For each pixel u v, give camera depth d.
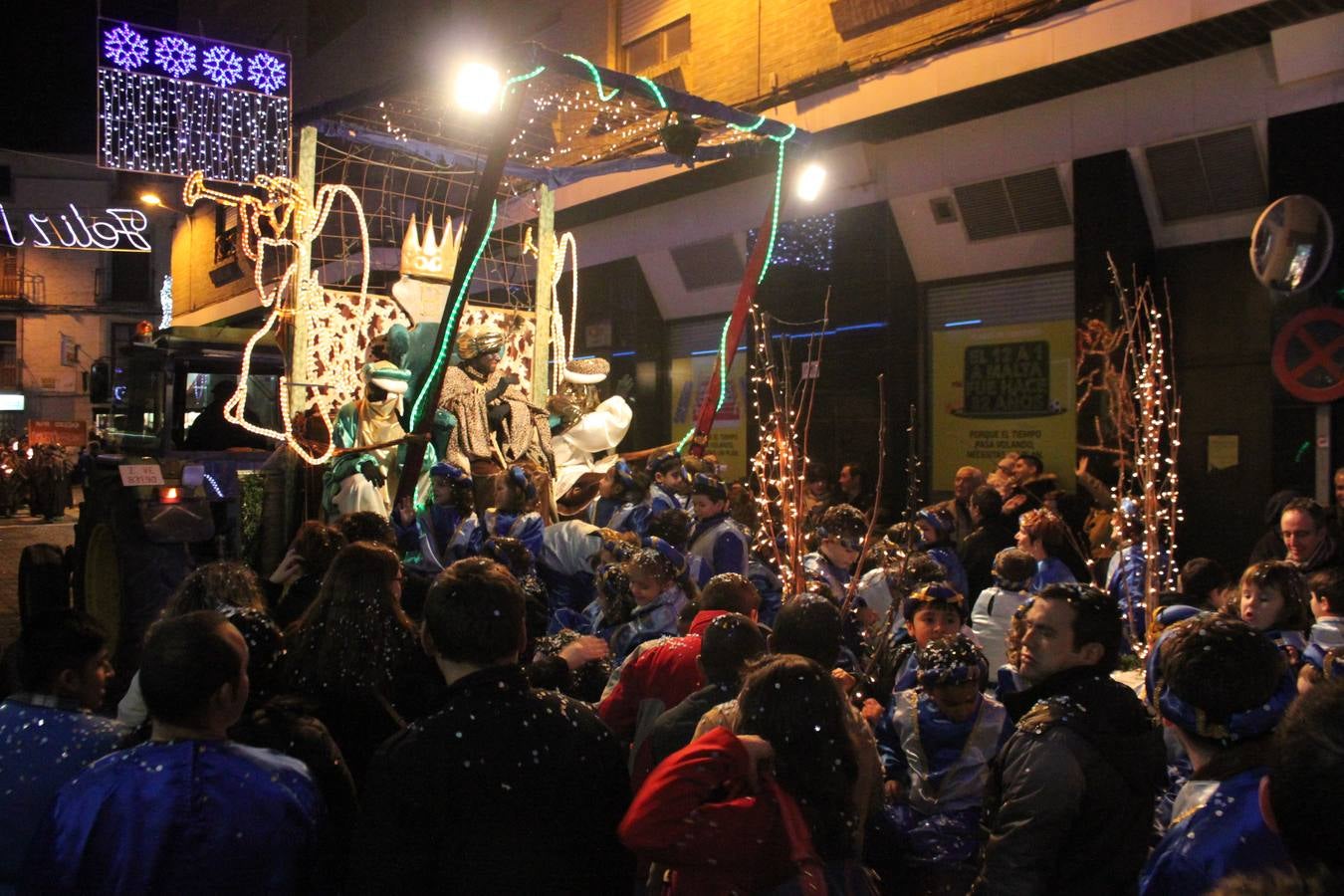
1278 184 7.41
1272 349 7.43
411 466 5.76
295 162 7.94
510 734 2.12
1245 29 7.08
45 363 33.72
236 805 2.02
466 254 5.35
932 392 10.21
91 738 2.45
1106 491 7.78
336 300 7.38
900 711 3.08
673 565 3.84
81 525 7.19
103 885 1.95
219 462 6.76
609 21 12.72
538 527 5.28
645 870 2.73
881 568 4.59
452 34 15.55
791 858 1.88
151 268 33.72
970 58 8.34
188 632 2.08
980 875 2.35
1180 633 2.01
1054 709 2.36
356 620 2.77
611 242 13.06
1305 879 1.13
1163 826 2.72
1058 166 8.77
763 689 2.03
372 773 2.10
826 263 10.65
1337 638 3.35
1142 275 8.44
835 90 9.42
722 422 12.11
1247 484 8.04
